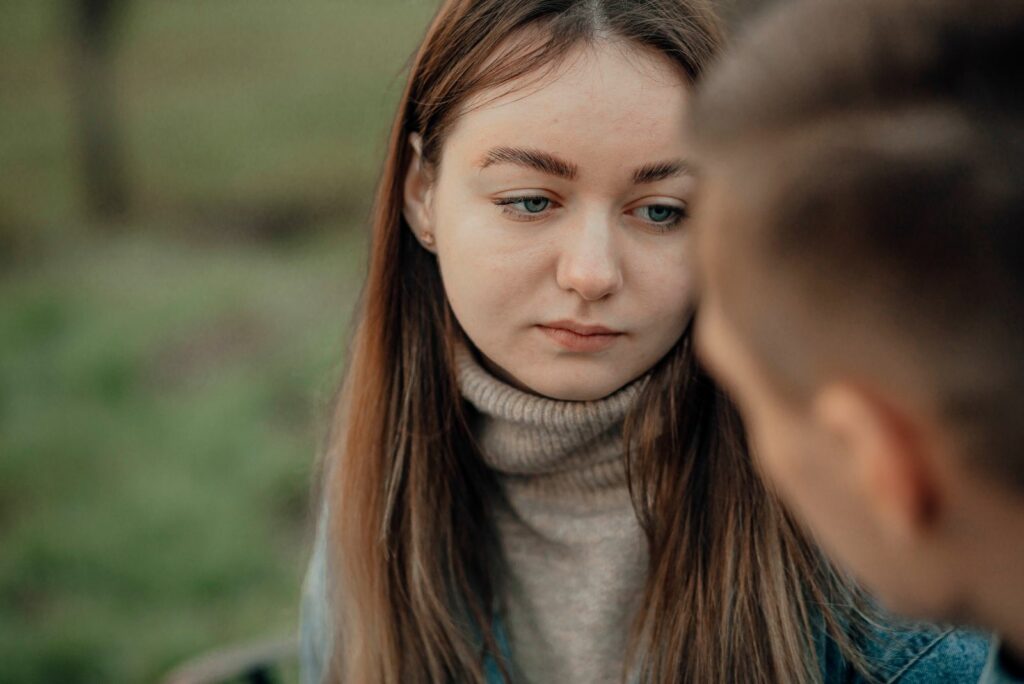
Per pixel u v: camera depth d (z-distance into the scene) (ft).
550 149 2.60
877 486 1.52
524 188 2.66
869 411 1.50
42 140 28.45
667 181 2.64
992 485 1.44
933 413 1.44
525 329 2.78
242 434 13.46
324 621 3.94
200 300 18.26
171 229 24.22
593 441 3.08
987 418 1.40
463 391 3.14
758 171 1.57
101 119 26.53
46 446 13.28
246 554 11.12
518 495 3.28
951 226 1.38
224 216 24.75
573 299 2.69
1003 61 1.44
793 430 1.67
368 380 3.56
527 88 2.61
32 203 25.61
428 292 3.42
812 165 1.50
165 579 10.80
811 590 3.10
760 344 1.63
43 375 15.38
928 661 2.95
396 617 3.59
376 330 3.50
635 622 3.17
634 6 2.65
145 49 33.06
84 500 12.22
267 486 12.40
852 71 1.51
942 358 1.40
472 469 3.43
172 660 9.56
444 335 3.38
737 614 3.13
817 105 1.53
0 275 21.03
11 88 30.94
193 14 35.55
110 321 17.42
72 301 18.53
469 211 2.78
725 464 3.15
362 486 3.61
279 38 33.17
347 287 19.03
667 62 2.63
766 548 3.11
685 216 2.72
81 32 26.84
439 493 3.46
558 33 2.62
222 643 9.75
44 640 9.79
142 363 16.03
